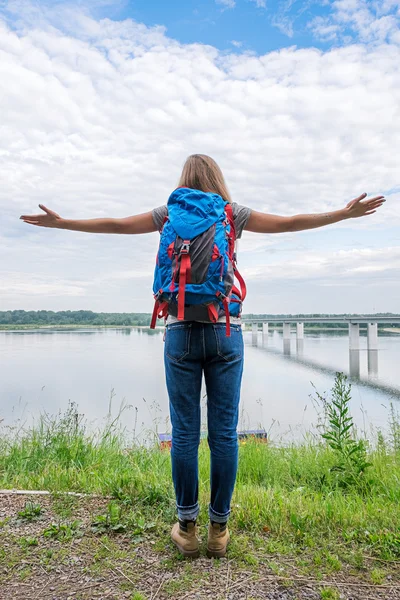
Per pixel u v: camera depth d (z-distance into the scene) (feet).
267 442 21.65
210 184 7.73
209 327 6.87
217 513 7.16
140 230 7.85
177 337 6.96
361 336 379.55
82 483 10.76
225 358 6.97
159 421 25.46
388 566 7.02
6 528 8.23
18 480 11.51
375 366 165.17
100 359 178.81
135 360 174.60
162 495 9.41
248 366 164.14
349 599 6.16
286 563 7.09
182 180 7.88
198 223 6.71
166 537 7.86
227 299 6.76
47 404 74.84
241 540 7.82
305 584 6.53
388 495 11.18
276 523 8.38
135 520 8.41
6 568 6.89
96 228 7.77
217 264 6.62
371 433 22.58
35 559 7.15
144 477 10.76
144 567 6.95
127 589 6.39
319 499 10.51
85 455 14.70
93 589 6.38
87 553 7.34
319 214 7.53
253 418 60.08
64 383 107.96
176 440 7.12
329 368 157.28
